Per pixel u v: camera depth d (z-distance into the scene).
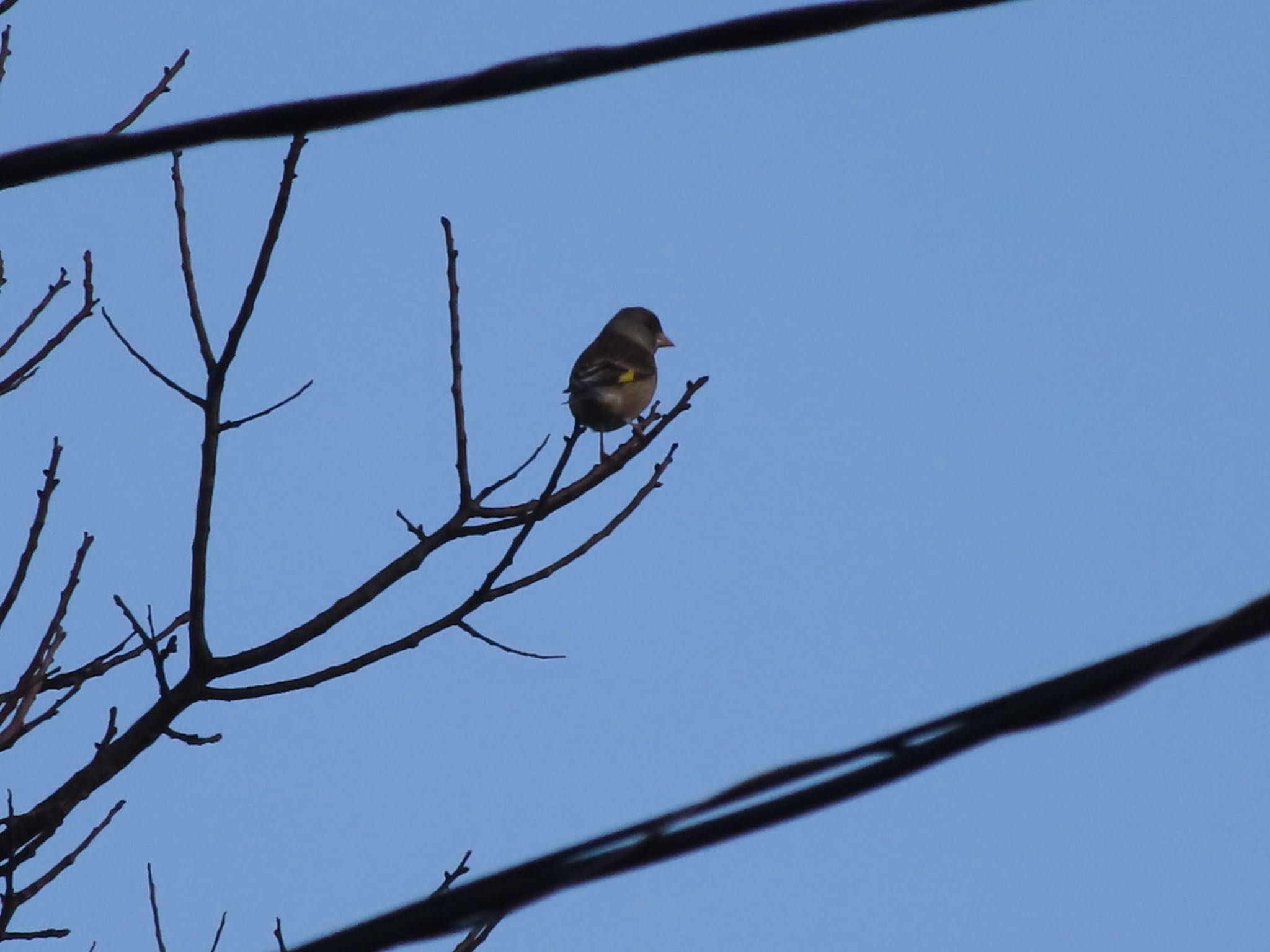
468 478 13.15
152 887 11.70
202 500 12.13
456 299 12.99
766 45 7.61
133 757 12.05
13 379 12.77
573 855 7.12
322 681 12.48
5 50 12.98
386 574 12.85
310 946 7.31
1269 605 6.73
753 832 6.98
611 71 7.70
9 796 11.77
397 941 7.22
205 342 12.16
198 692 12.26
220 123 7.81
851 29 7.54
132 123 13.62
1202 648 6.85
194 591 12.16
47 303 13.28
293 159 11.93
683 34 7.60
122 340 12.22
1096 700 6.86
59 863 11.50
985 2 7.48
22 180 7.86
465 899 7.19
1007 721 6.95
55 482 11.88
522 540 12.82
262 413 12.37
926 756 6.93
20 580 11.55
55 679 12.52
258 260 11.98
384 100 7.79
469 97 7.77
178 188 12.38
